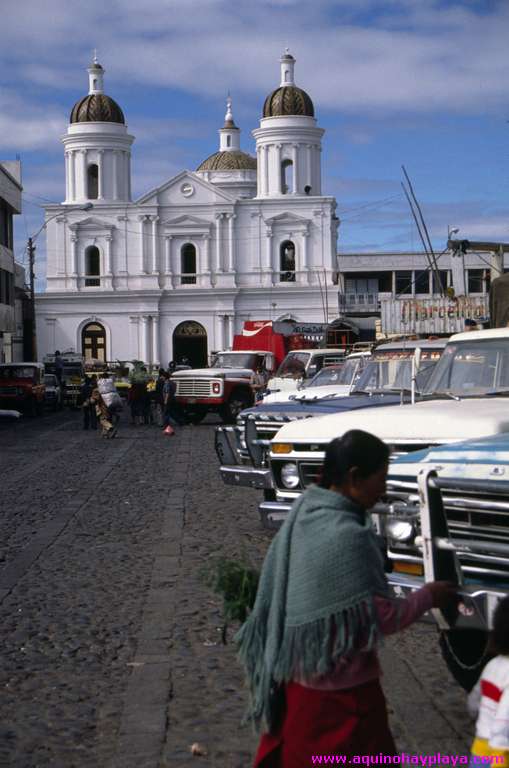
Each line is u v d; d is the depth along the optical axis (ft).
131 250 259.60
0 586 31.14
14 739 18.95
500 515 20.33
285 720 13.29
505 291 42.22
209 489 53.78
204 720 19.80
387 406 34.17
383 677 22.43
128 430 107.76
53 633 25.98
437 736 18.92
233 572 14.83
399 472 22.24
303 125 261.85
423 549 19.15
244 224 258.37
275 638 13.10
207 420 125.39
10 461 71.56
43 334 258.78
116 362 223.30
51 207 258.37
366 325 173.47
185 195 257.96
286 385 87.86
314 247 257.34
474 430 26.89
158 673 22.65
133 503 48.73
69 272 259.80
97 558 35.37
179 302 257.96
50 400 161.27
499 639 13.25
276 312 256.73
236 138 326.44
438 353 42.01
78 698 21.18
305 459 31.63
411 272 261.85
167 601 29.07
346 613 12.80
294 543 13.23
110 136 263.08
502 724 12.91
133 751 18.29
